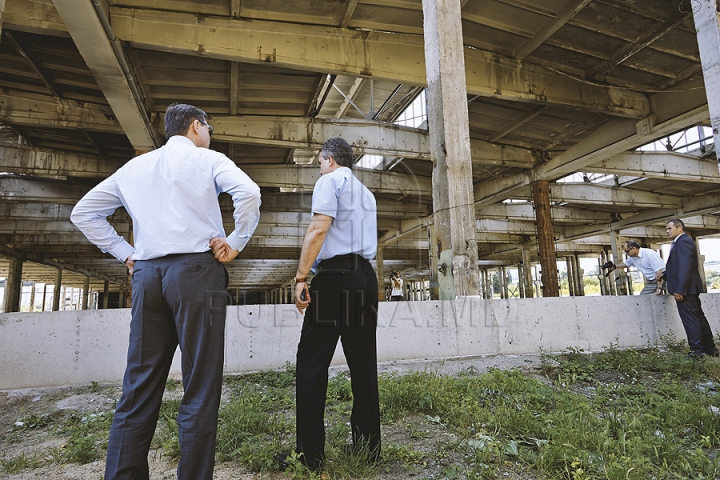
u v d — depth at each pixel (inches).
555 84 415.8
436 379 154.6
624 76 423.5
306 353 89.8
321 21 330.6
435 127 243.6
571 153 537.0
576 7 321.1
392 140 483.5
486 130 516.7
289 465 89.3
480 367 197.2
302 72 360.5
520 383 152.3
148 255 71.4
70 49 310.7
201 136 83.0
